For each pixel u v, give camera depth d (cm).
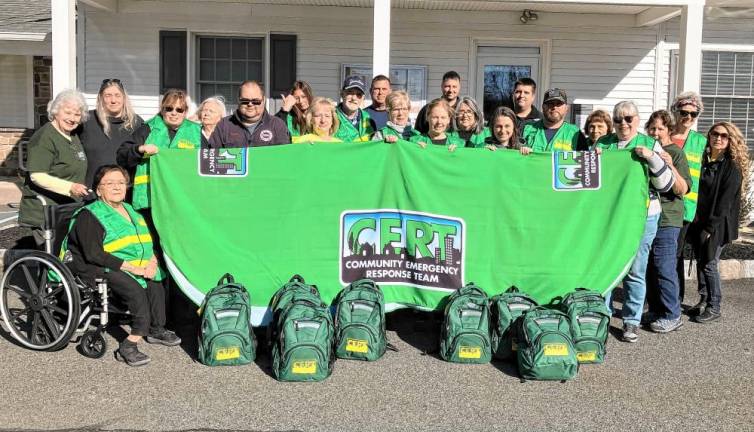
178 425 430
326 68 1187
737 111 1212
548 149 643
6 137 1570
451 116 655
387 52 917
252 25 1176
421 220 582
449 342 536
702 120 1215
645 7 1111
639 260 593
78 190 577
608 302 611
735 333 626
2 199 1271
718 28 1189
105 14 1164
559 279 582
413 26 1180
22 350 553
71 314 525
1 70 1631
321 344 497
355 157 582
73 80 941
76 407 453
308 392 480
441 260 584
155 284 567
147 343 574
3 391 477
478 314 539
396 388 489
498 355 540
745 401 477
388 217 585
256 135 609
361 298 546
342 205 583
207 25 1173
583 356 534
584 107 1195
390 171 583
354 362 538
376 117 748
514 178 584
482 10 1176
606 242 580
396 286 587
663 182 576
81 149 611
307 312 509
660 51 1188
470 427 432
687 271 848
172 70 1178
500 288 587
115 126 627
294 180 581
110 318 595
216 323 522
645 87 1196
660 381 510
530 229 584
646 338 609
